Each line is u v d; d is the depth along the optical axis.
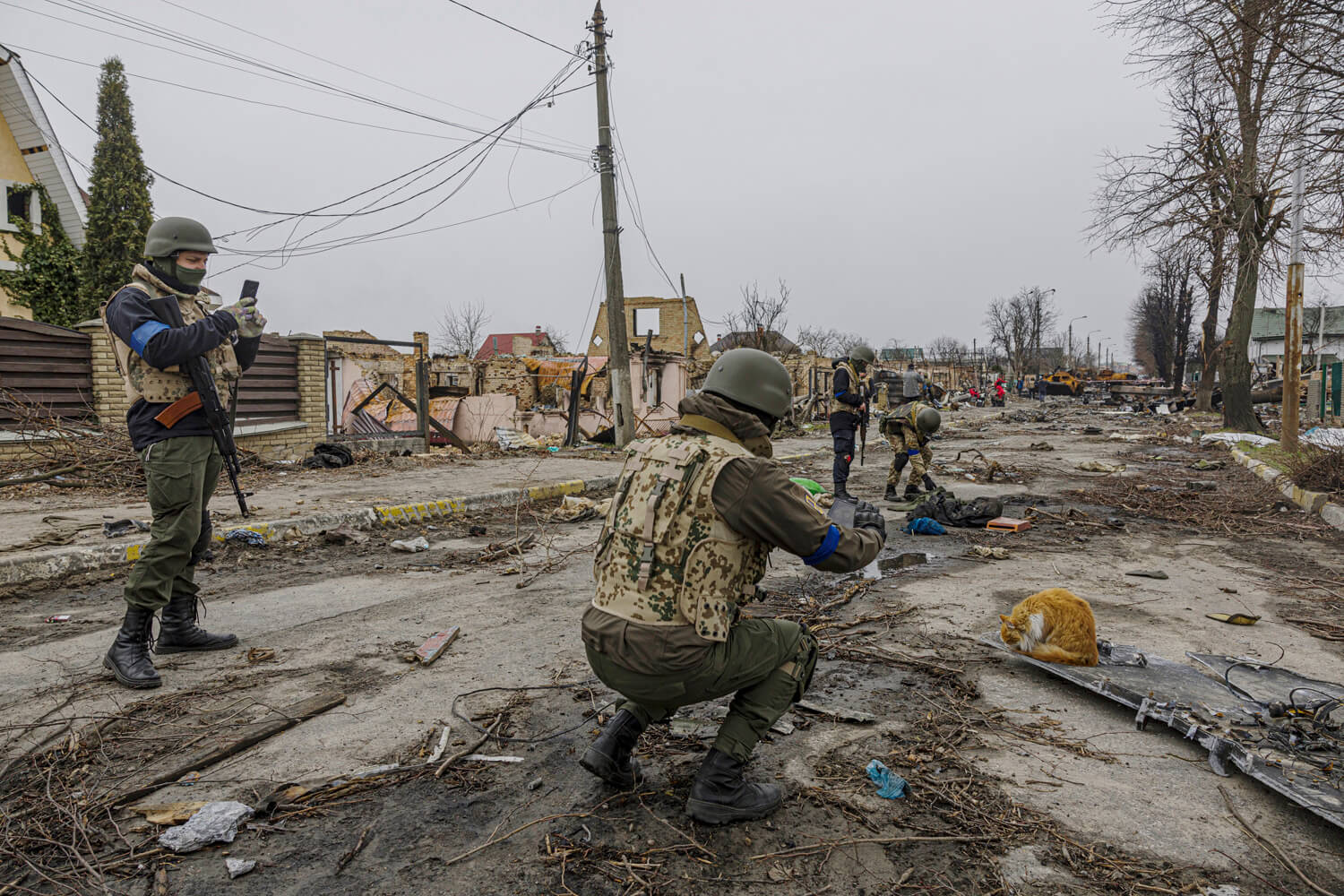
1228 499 9.63
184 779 2.77
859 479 12.14
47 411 10.37
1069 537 7.51
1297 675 3.62
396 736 3.12
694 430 2.38
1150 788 2.72
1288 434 12.80
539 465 13.34
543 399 20.62
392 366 17.39
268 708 3.35
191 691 3.56
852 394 8.98
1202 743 2.99
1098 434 22.70
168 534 3.59
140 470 9.81
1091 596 5.31
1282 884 2.19
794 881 2.20
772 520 2.23
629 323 40.19
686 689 2.28
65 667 3.84
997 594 5.34
